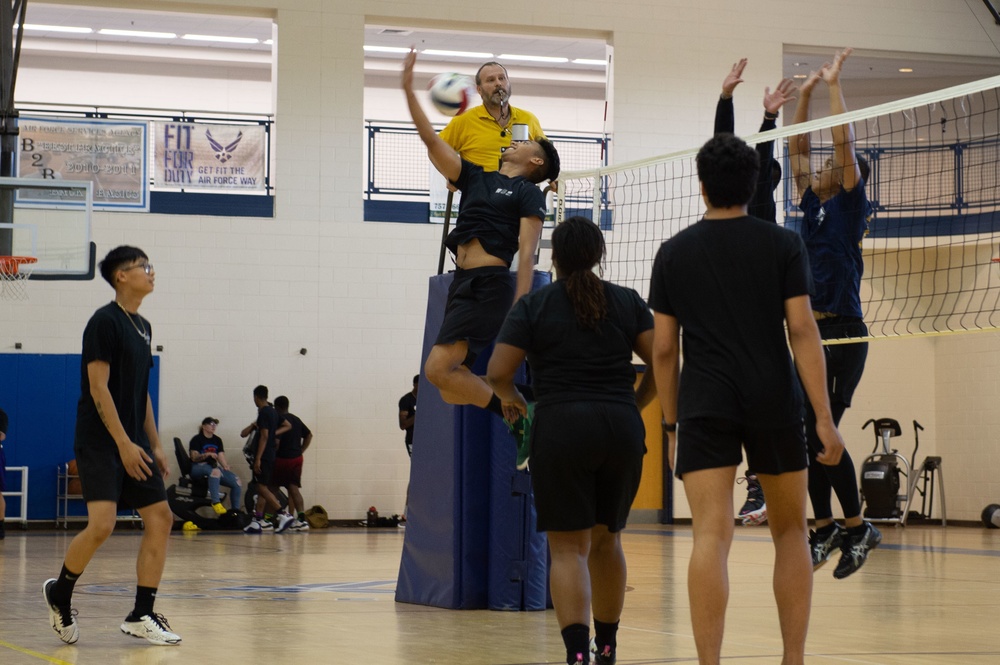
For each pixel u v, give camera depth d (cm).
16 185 1227
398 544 1248
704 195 366
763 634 534
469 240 540
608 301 391
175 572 874
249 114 1658
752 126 1788
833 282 580
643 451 389
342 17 1680
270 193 1670
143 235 1611
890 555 1129
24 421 1568
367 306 1678
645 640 504
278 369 1644
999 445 1777
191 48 2186
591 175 791
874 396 1877
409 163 1720
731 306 352
